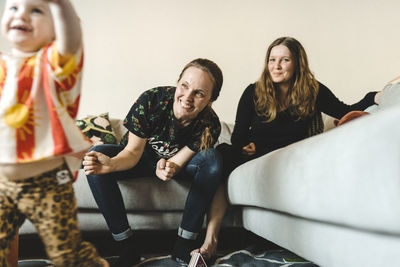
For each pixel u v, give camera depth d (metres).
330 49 2.95
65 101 0.82
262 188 1.20
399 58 2.99
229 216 1.64
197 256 1.29
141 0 2.78
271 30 2.90
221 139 2.25
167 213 1.59
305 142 1.02
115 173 1.49
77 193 1.48
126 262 1.31
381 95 1.79
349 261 0.79
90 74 2.67
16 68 0.79
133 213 1.56
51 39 0.83
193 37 2.81
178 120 1.47
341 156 0.75
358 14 3.00
